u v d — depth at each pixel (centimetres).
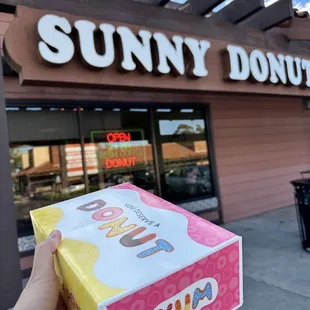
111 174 470
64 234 72
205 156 571
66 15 276
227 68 374
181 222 73
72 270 59
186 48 343
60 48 264
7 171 196
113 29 294
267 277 318
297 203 393
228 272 63
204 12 362
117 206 84
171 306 55
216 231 68
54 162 424
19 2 262
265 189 649
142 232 69
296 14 463
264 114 672
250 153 634
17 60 253
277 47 441
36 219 82
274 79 416
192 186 550
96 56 281
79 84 287
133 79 313
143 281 54
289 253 383
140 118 504
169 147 531
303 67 458
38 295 63
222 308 62
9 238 190
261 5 360
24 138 404
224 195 583
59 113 430
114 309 50
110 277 55
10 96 391
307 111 772
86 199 91
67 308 64
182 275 57
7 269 187
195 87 354
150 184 506
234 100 621
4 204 192
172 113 539
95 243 67
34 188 409
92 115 458
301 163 734
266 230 500
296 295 276
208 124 576
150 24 328
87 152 450
